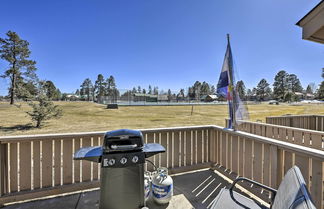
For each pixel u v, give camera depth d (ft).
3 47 67.36
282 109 63.36
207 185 7.86
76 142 7.50
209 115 48.32
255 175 7.00
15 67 68.23
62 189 7.14
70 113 48.96
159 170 6.63
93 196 6.97
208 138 9.74
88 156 4.91
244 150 7.59
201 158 9.57
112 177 5.09
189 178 8.50
